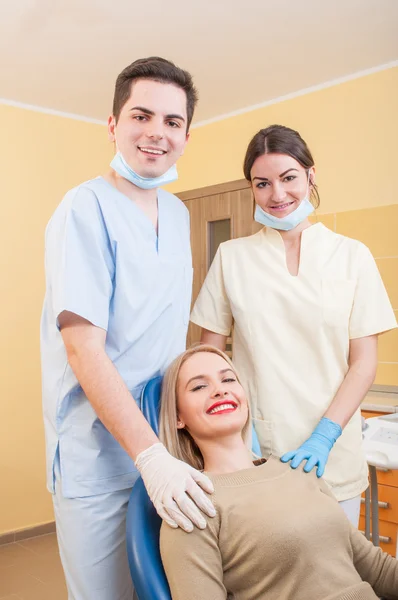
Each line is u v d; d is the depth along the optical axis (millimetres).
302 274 1643
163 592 1090
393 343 3199
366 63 3201
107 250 1365
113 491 1399
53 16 2650
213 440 1344
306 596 1142
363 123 3289
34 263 3686
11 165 3605
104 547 1397
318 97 3467
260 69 3254
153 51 3006
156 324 1441
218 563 1151
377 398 3051
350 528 1268
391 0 2578
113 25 2736
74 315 1290
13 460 3572
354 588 1140
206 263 3389
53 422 1401
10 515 3551
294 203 1625
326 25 2783
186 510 1119
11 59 3068
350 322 1633
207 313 1785
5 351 3562
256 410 1655
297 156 1587
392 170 3188
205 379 1363
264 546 1151
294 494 1254
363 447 1720
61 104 3701
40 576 3031
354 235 3320
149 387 1408
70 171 3850
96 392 1227
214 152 3992
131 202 1423
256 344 1650
